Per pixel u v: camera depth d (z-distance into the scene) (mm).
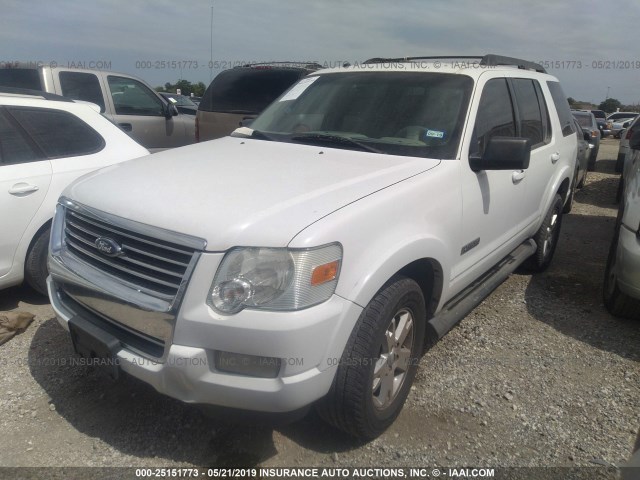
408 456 2777
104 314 2650
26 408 3070
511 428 3010
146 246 2498
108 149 4699
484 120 3672
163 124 8555
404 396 3023
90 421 2984
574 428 3021
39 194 4117
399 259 2658
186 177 2889
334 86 4055
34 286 4262
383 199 2703
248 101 8227
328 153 3348
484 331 4125
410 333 3008
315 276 2318
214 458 2738
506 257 4543
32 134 4242
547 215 5066
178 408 3109
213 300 2303
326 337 2367
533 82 4758
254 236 2318
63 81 7301
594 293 4965
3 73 7465
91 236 2762
